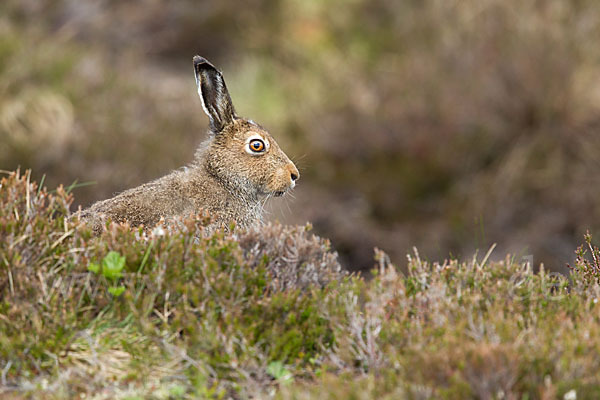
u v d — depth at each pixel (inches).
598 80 692.7
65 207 237.9
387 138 702.5
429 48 748.0
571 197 646.5
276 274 229.0
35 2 771.4
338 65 786.8
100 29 794.8
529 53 692.1
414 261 248.4
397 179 682.2
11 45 658.8
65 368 200.1
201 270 219.8
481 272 243.8
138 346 205.3
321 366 203.9
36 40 685.9
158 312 214.1
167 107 666.2
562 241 626.8
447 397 178.1
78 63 676.1
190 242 230.8
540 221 637.3
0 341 198.4
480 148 694.5
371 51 796.6
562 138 683.4
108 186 563.5
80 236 229.5
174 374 199.9
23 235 220.4
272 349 205.2
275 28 834.8
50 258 220.7
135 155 593.3
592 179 657.6
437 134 701.3
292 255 229.0
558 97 684.7
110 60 740.7
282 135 709.9
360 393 179.6
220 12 835.4
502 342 196.1
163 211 289.7
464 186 676.7
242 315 215.6
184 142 619.5
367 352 204.4
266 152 315.9
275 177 316.5
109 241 228.2
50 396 188.7
